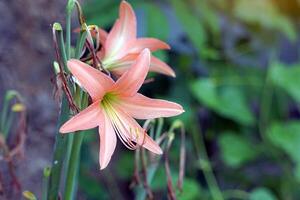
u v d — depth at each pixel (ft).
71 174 2.75
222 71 5.68
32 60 4.35
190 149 5.62
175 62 5.76
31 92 4.37
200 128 5.90
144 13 5.06
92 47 2.62
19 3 4.27
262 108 5.65
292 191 5.85
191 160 5.61
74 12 3.79
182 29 5.69
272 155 5.64
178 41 5.74
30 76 4.36
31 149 4.34
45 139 4.41
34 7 4.26
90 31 2.68
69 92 2.56
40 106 4.39
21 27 4.27
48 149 4.43
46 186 2.83
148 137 2.65
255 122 5.84
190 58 5.73
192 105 5.69
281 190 5.89
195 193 4.45
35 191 4.35
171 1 5.04
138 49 2.86
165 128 5.42
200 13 5.24
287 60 7.00
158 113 2.65
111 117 2.63
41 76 4.40
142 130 2.65
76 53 2.62
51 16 4.26
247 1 5.50
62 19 4.22
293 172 5.75
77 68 2.52
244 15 5.58
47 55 4.40
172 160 5.51
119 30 2.85
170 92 5.73
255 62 5.87
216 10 5.65
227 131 5.89
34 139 4.34
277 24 5.54
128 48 2.85
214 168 6.06
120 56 2.81
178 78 5.75
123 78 2.58
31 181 4.33
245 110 5.38
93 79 2.54
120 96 2.64
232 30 5.82
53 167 2.73
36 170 4.34
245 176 6.01
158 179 4.68
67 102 2.63
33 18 4.28
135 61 2.59
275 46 5.81
